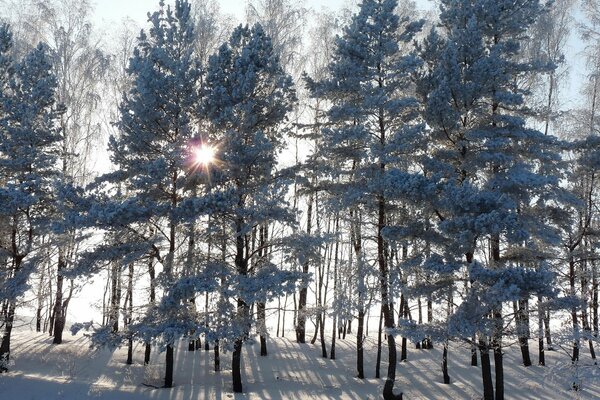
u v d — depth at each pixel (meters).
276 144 18.02
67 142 25.77
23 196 18.28
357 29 17.44
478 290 13.69
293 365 21.81
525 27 17.52
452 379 20.06
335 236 17.62
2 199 18.19
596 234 18.80
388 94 17.28
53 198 20.14
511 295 12.16
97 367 20.38
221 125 16.61
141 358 22.39
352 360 23.00
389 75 16.62
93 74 27.47
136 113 16.89
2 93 21.02
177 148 16.05
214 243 17.81
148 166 15.84
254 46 17.41
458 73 15.70
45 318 30.45
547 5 17.28
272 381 19.05
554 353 23.81
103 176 17.34
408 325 14.47
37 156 20.23
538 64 16.84
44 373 19.00
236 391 17.00
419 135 15.76
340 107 17.02
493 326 13.60
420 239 15.62
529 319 15.55
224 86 17.14
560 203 16.72
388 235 15.40
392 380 16.84
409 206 16.47
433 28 17.59
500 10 17.22
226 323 15.63
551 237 15.29
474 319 13.25
